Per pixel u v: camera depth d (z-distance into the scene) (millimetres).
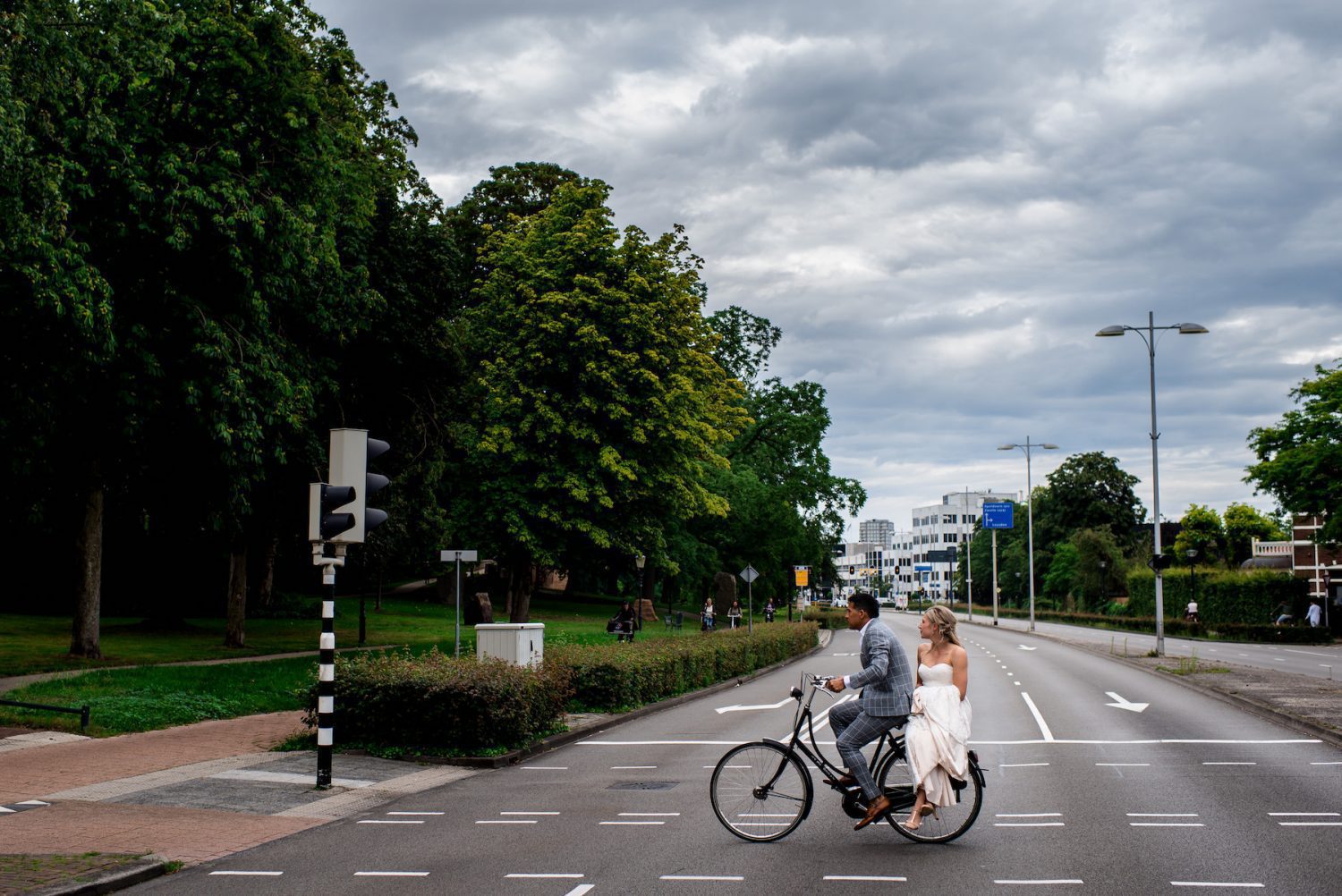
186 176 20516
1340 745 14727
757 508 58188
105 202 19953
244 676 21719
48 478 23156
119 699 17500
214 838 9117
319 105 24109
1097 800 10664
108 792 11148
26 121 16641
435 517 34750
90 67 17375
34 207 16766
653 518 31984
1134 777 12133
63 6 16391
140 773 12414
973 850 8461
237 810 10391
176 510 27125
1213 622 60406
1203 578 66562
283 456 23562
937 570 188000
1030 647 46062
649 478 30438
